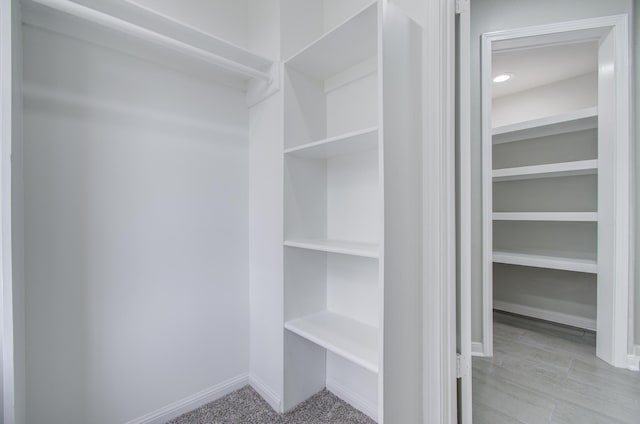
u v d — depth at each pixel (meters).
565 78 2.67
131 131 1.27
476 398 1.52
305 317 1.48
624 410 1.42
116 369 1.23
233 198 1.63
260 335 1.60
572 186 2.46
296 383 1.48
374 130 1.00
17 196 0.92
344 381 1.53
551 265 2.27
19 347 0.93
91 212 1.17
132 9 1.07
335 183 1.57
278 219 1.46
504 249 2.85
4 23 0.82
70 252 1.12
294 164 1.46
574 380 1.69
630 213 1.80
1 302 0.82
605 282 1.91
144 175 1.31
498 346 2.15
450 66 1.16
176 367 1.41
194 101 1.47
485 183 2.01
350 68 1.44
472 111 2.06
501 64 2.43
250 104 1.64
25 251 1.02
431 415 1.13
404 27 1.06
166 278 1.38
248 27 1.68
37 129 1.04
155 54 1.31
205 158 1.51
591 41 1.95
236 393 1.60
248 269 1.69
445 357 1.12
